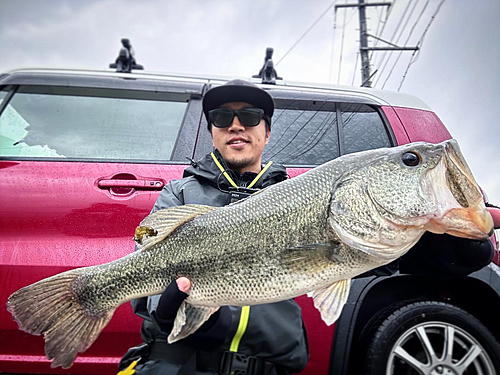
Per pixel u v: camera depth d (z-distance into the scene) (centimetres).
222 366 160
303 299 214
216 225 154
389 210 143
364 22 1120
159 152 249
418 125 262
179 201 191
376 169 149
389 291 229
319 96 278
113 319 207
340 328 211
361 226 143
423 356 208
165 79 280
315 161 255
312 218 147
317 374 207
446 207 140
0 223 213
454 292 230
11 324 204
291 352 166
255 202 156
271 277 145
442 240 171
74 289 157
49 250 210
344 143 262
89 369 204
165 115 264
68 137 249
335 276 143
